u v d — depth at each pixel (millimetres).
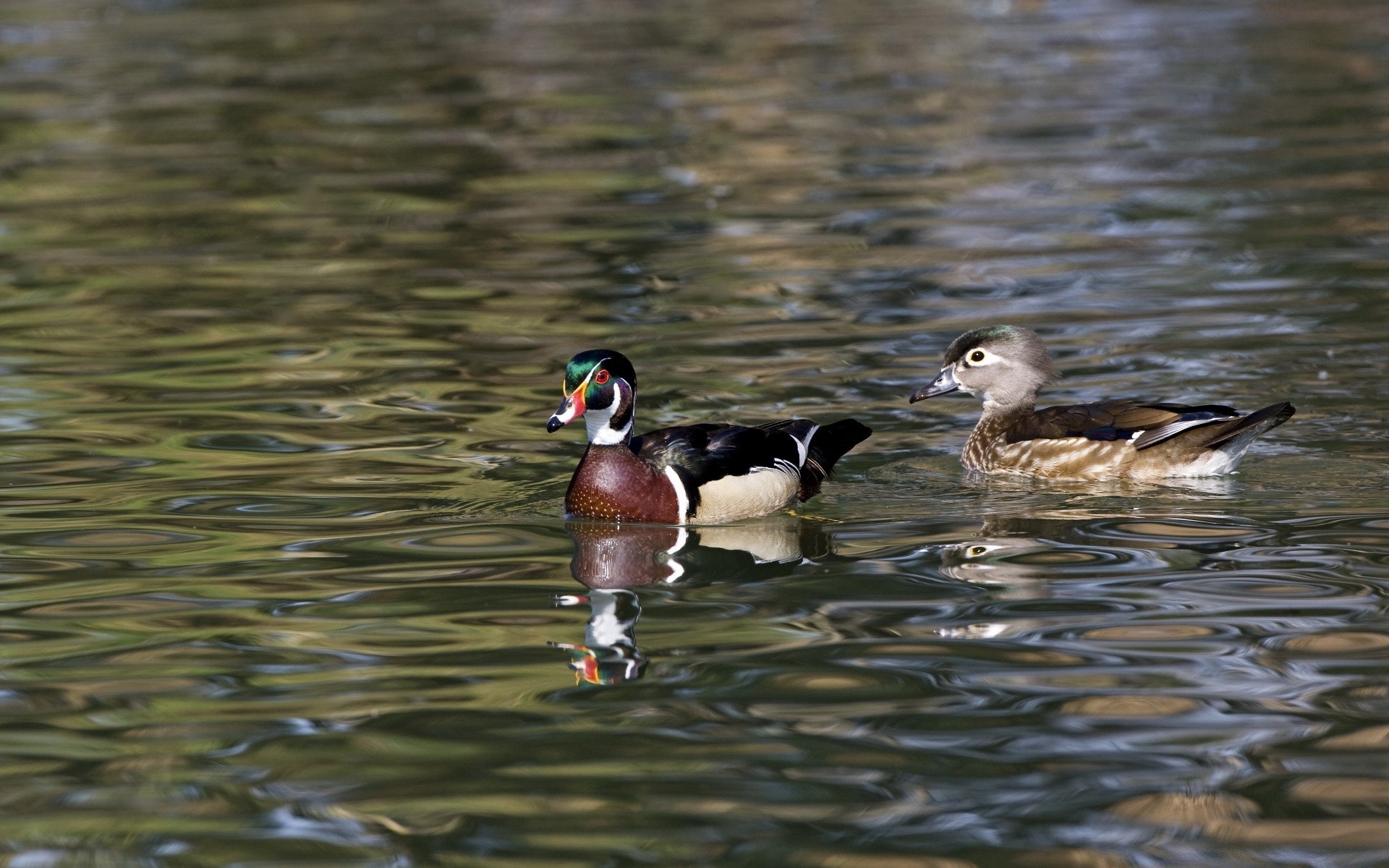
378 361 17859
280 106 33156
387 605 11289
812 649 10359
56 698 9781
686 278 20906
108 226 24500
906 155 27500
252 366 17766
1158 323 18172
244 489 13961
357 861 7887
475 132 30422
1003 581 11508
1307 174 24781
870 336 18219
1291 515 12758
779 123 30391
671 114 31359
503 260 22078
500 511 13469
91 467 14570
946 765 8742
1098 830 8039
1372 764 8594
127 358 18125
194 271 21906
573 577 11867
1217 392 15891
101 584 11711
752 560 12250
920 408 16203
